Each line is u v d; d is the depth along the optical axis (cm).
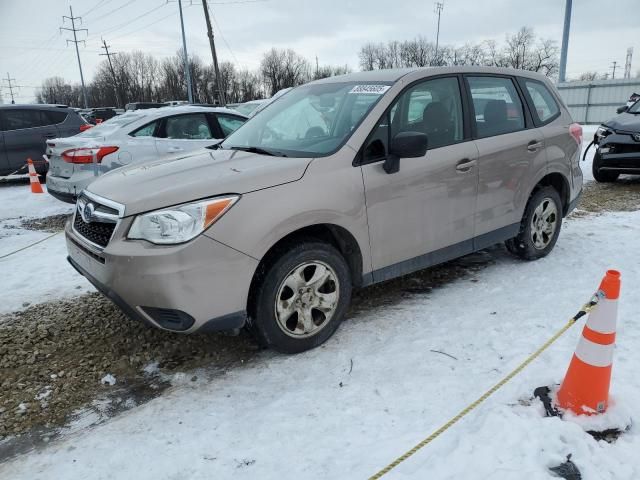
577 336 335
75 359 350
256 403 289
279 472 234
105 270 297
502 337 341
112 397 306
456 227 402
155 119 729
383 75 400
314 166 327
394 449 242
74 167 686
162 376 325
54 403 302
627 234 565
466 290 427
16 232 708
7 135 1070
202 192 292
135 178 331
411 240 374
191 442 260
